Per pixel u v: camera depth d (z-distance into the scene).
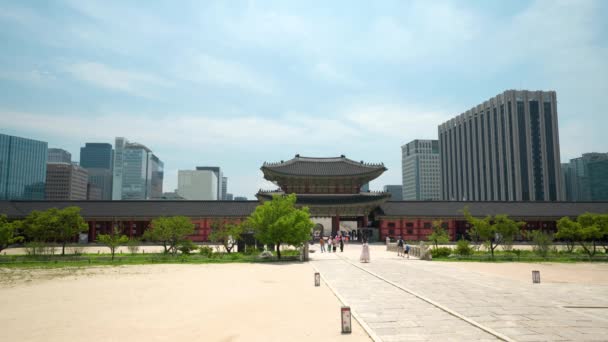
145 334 16.02
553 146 170.50
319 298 22.91
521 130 169.50
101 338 15.55
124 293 24.95
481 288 25.58
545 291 24.55
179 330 16.56
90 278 31.72
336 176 81.56
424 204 85.56
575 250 56.56
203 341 15.08
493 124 180.75
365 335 15.44
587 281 29.45
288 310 19.92
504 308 19.58
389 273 33.31
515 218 79.94
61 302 22.27
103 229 78.12
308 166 86.75
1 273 34.97
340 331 16.03
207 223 77.81
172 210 79.81
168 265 41.34
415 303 20.98
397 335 15.15
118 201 83.25
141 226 78.88
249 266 40.09
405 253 51.72
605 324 16.59
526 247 65.56
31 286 27.80
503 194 172.50
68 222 49.75
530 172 166.62
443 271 34.91
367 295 23.33
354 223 112.75
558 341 14.32
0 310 20.36
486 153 184.62
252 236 55.06
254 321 17.84
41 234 49.03
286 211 46.97
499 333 15.26
